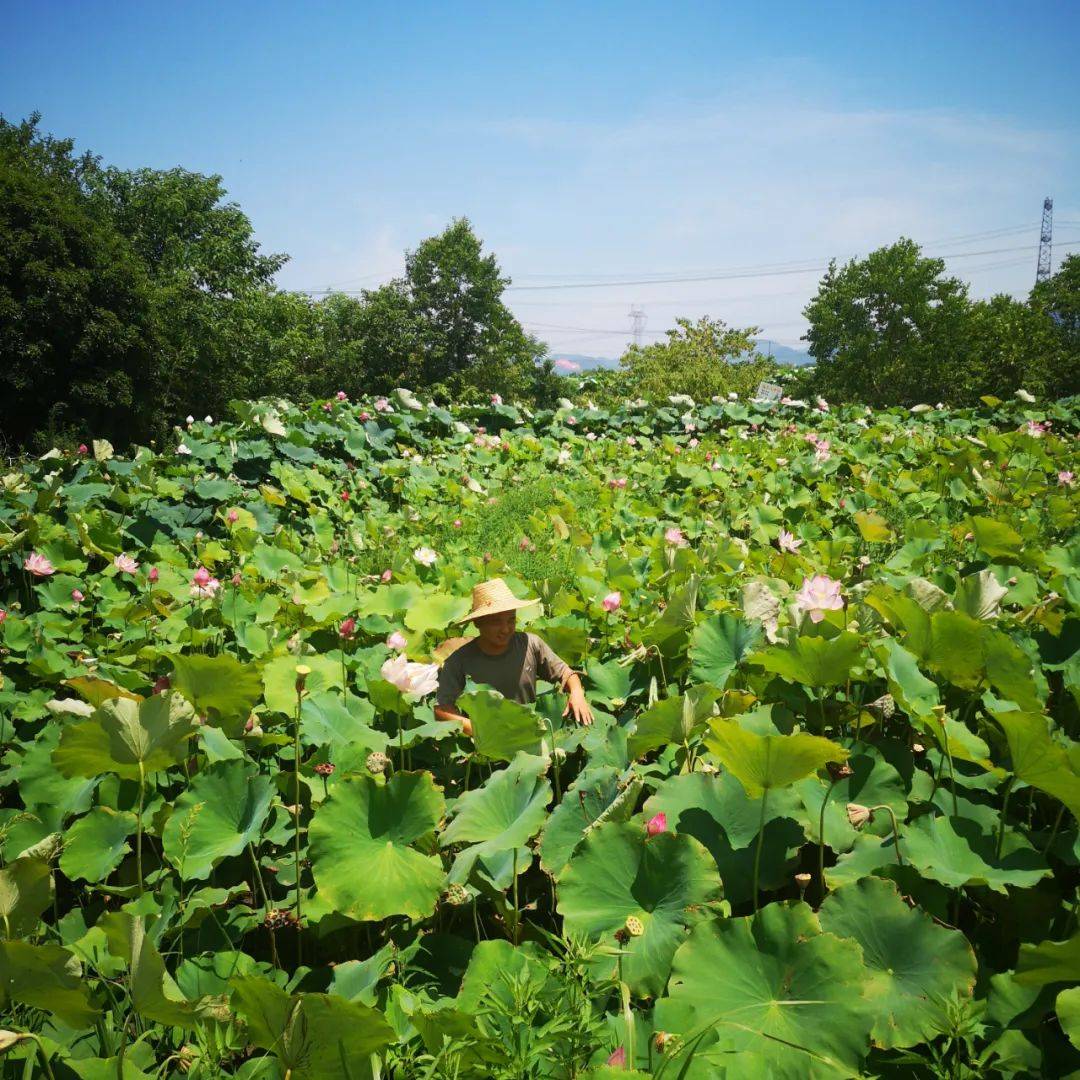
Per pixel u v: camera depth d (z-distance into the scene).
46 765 3.49
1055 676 3.56
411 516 9.63
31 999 2.03
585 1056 1.88
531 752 3.21
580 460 14.27
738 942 2.08
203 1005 2.04
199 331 35.47
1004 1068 1.86
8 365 25.38
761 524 8.55
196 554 7.91
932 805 2.64
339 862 2.43
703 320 46.16
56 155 37.78
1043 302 55.22
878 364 48.88
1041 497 9.52
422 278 55.72
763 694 3.45
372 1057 1.91
